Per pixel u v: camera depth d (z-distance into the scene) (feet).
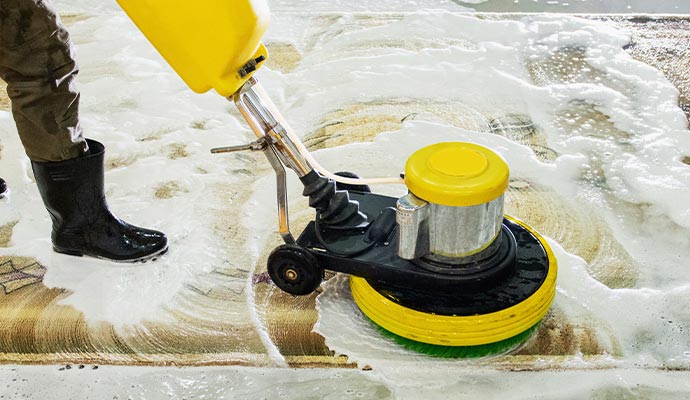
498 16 13.30
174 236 9.50
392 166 10.27
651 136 10.56
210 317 8.64
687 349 8.23
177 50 7.73
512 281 8.23
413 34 12.85
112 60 12.47
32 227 9.70
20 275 9.12
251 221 9.66
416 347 8.29
